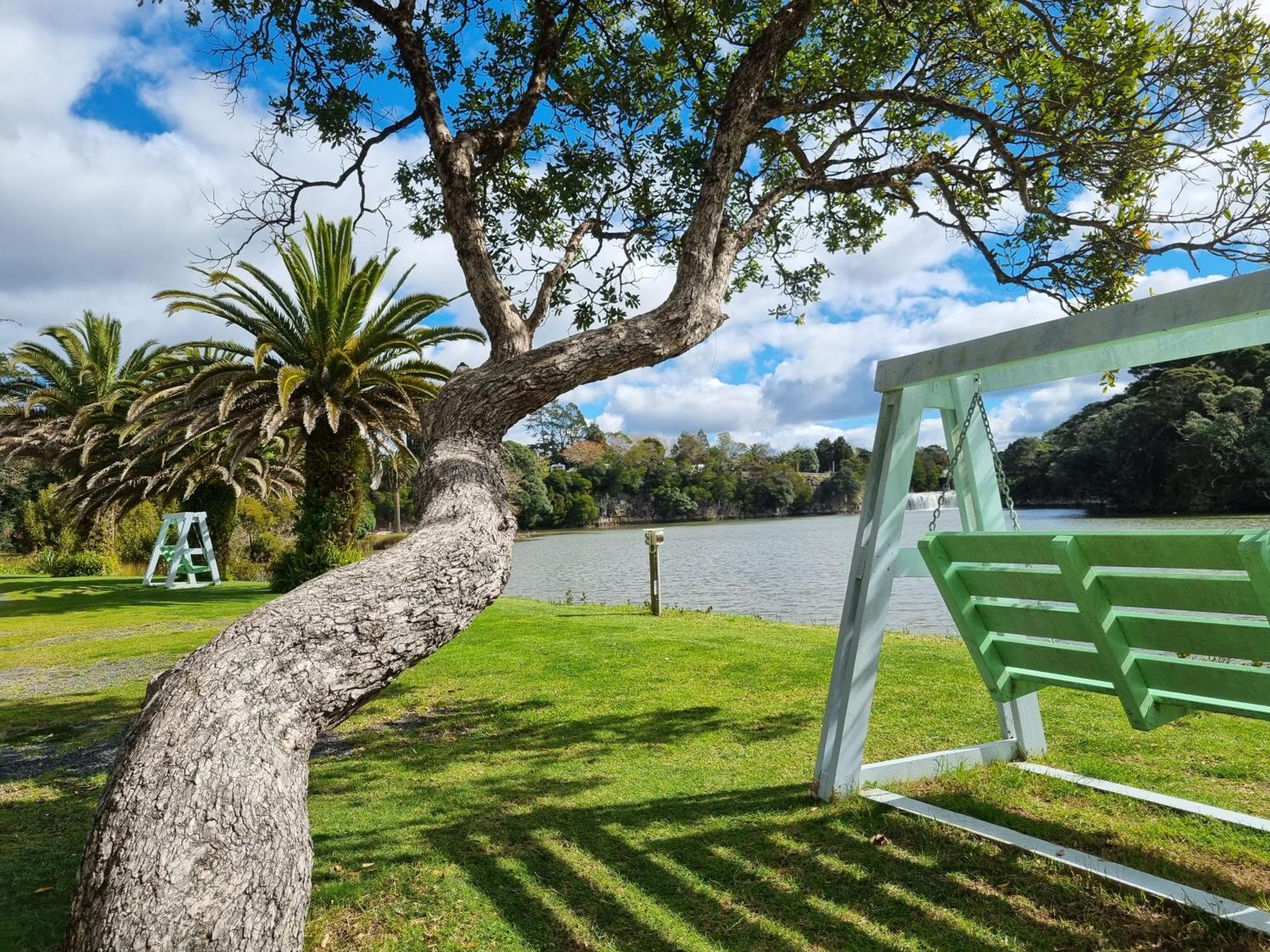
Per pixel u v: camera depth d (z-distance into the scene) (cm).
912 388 372
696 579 2291
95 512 2514
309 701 178
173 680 176
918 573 380
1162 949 239
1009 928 256
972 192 590
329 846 355
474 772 457
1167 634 279
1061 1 492
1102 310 279
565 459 9838
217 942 141
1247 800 350
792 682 648
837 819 348
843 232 673
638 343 303
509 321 324
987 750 412
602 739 510
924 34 548
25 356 2464
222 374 1669
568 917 280
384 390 1788
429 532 224
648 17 582
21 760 548
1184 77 461
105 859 147
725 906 281
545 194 630
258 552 3050
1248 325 275
